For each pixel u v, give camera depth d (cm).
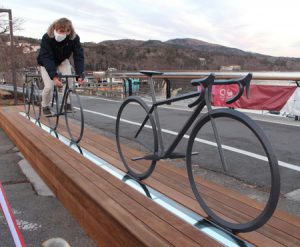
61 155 415
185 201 281
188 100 308
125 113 534
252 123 202
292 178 406
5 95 1639
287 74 764
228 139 573
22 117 779
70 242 313
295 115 819
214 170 439
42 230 337
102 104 1258
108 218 254
